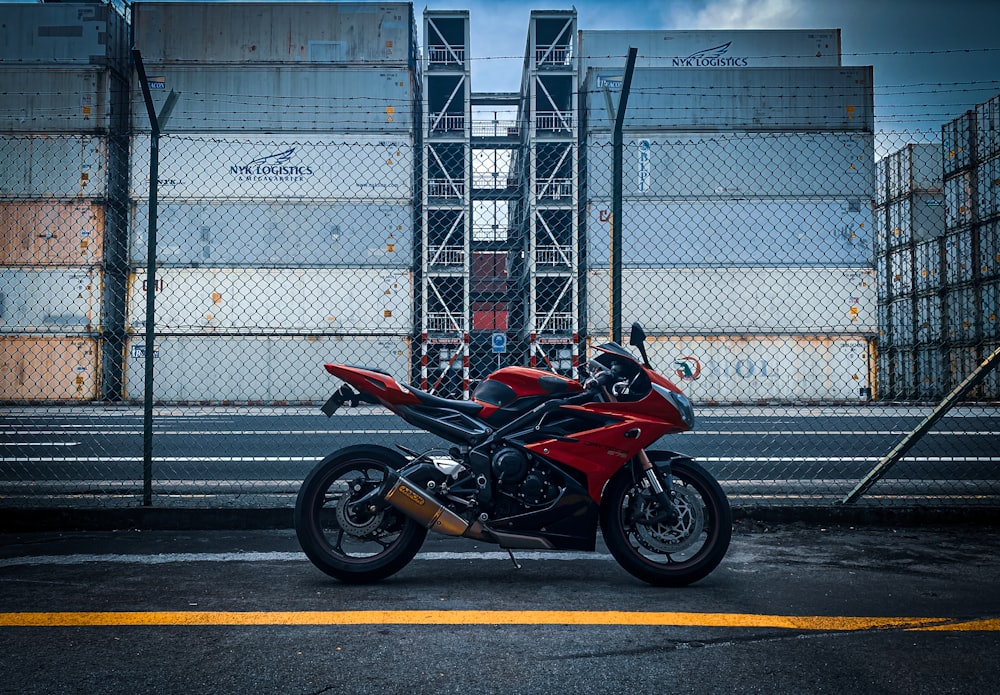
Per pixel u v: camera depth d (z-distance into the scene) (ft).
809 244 74.95
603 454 10.61
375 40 78.79
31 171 73.05
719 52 88.84
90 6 75.97
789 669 7.47
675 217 75.51
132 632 8.50
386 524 10.78
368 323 73.97
